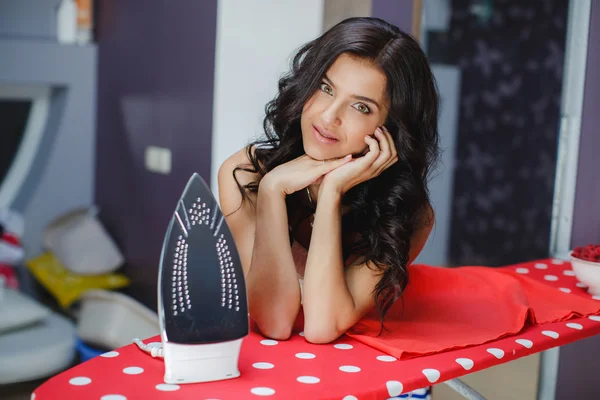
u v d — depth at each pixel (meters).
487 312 1.29
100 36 3.58
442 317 1.26
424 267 1.50
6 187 3.59
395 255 1.20
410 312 1.29
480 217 4.16
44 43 3.47
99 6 3.58
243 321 0.97
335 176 1.15
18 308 2.70
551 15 3.83
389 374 1.00
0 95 3.50
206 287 0.95
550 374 1.85
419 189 1.26
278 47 2.57
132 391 0.90
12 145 3.59
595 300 1.39
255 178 1.31
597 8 1.79
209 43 2.55
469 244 4.20
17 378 2.47
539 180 3.96
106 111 3.53
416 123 1.20
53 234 3.43
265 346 1.11
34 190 3.56
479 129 4.11
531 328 1.23
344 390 0.94
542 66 3.89
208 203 0.98
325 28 2.51
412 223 1.27
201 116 2.63
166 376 0.94
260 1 2.52
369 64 1.13
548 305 1.36
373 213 1.24
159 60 2.96
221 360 0.96
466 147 4.16
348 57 1.13
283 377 0.98
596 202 1.80
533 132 3.95
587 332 1.23
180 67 2.78
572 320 1.28
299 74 1.21
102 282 3.24
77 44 3.56
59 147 3.59
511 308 1.31
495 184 4.10
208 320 0.94
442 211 4.16
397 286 1.19
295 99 1.21
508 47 4.00
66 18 3.55
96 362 1.00
